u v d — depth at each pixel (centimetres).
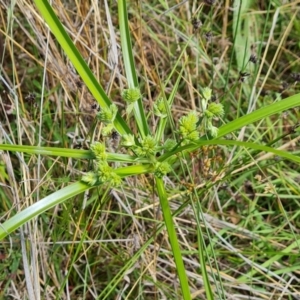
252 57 49
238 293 49
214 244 51
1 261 50
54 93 52
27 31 52
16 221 29
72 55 32
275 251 50
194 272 50
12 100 47
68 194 30
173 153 31
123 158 31
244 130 53
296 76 47
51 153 30
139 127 33
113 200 51
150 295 50
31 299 41
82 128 50
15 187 43
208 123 31
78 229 45
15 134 52
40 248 45
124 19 33
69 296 46
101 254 49
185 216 51
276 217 53
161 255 50
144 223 51
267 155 52
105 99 32
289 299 46
